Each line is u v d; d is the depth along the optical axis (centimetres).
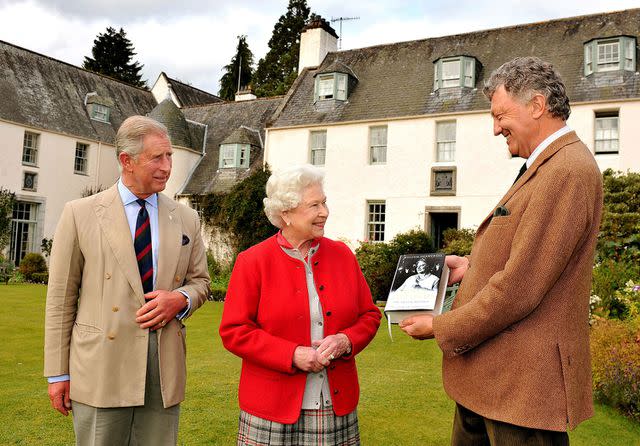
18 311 1005
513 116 206
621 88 1482
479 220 1606
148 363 246
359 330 234
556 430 183
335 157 1841
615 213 1186
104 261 245
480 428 220
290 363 212
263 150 2181
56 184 2255
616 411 457
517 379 188
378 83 1912
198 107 2620
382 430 405
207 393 490
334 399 224
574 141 198
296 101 2014
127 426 245
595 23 1692
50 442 371
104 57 4553
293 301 227
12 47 2339
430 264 221
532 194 192
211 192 2042
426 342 747
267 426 219
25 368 582
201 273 278
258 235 1864
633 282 807
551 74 203
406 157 1728
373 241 1777
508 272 183
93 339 239
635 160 1433
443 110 1694
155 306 242
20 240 2178
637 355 466
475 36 1877
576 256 192
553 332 189
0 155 2064
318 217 229
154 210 265
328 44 2228
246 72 4800
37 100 2270
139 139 245
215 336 793
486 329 187
